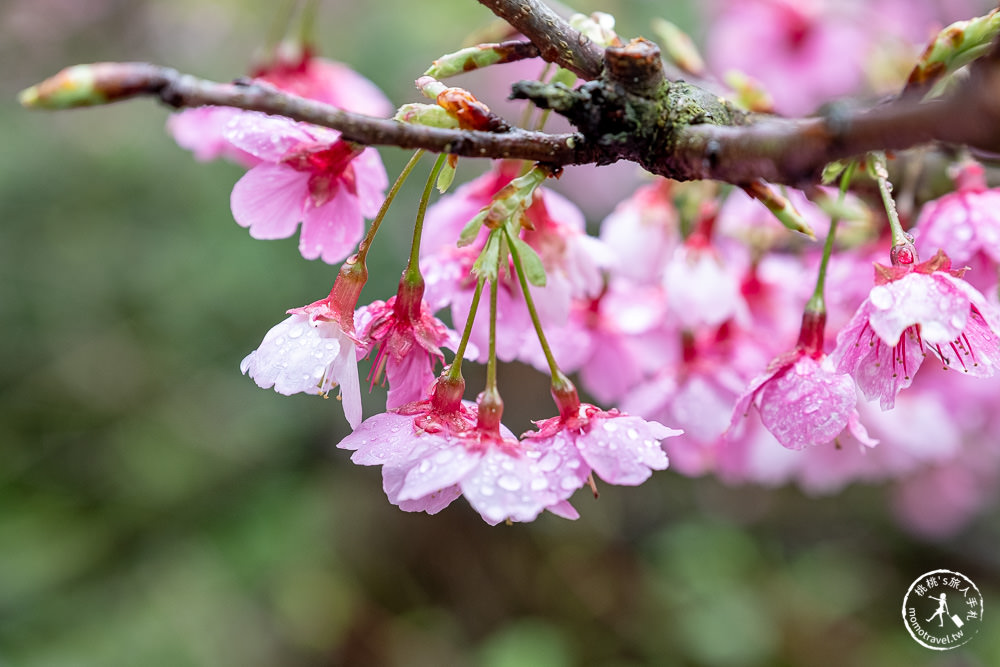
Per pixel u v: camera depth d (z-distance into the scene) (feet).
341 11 3.89
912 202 1.81
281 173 1.71
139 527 3.92
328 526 4.09
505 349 1.77
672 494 4.56
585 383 1.94
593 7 3.33
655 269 1.90
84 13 4.30
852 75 2.57
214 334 4.00
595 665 4.00
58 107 1.52
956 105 1.49
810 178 1.59
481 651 4.09
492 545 4.42
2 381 4.00
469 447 1.64
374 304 1.69
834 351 1.64
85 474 4.02
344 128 1.56
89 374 4.04
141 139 4.12
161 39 4.32
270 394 4.06
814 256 1.88
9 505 3.89
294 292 3.86
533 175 1.63
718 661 3.91
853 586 4.17
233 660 3.62
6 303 4.00
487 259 1.64
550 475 1.65
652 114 1.63
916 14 3.11
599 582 4.27
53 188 4.09
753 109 1.83
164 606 3.66
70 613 3.62
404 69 3.73
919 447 1.95
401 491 1.62
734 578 4.13
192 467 3.98
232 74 4.18
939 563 4.15
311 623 3.91
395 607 4.19
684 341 1.89
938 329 1.62
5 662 3.37
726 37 2.67
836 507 4.47
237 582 3.82
